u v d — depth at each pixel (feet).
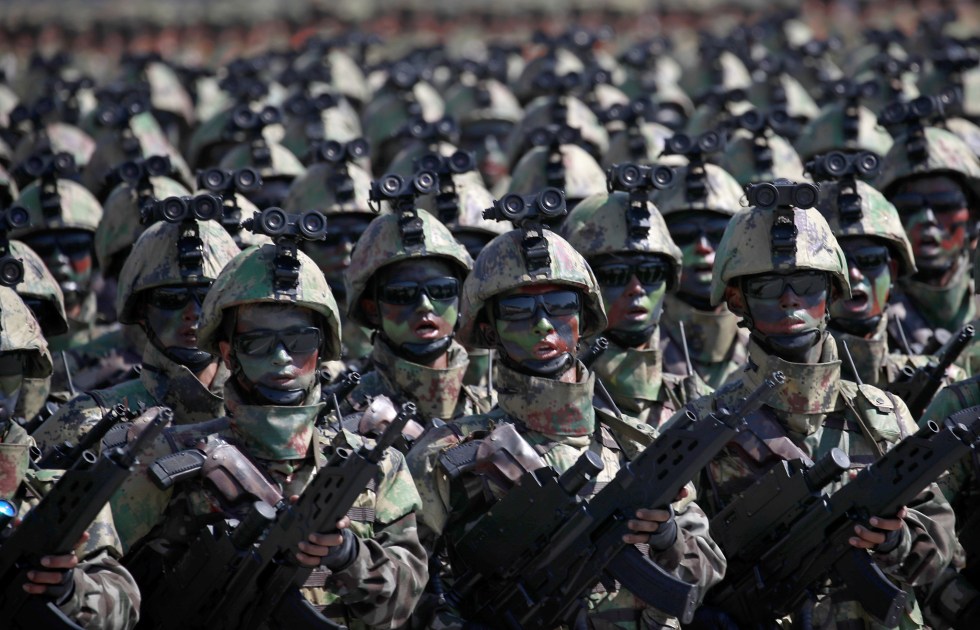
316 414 117.39
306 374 117.29
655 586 115.03
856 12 355.97
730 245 132.26
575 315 125.39
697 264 168.55
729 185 173.27
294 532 108.27
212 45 363.97
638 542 114.93
